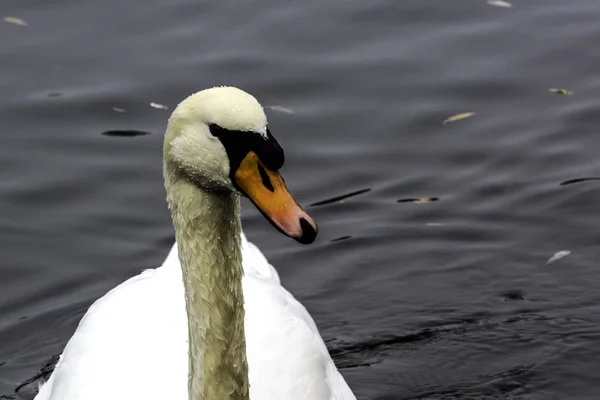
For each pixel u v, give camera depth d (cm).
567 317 1129
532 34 1591
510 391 1030
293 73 1490
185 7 1645
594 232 1237
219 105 621
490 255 1210
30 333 1088
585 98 1447
